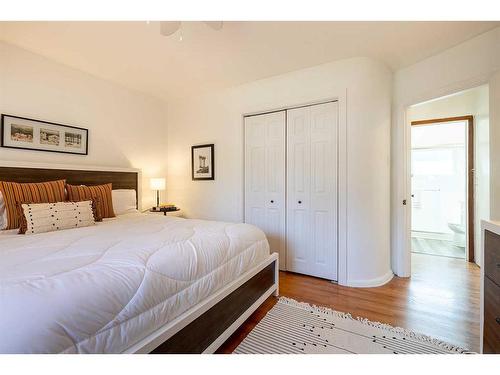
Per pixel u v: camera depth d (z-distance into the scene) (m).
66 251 1.26
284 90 2.82
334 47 2.24
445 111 3.43
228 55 2.39
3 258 1.15
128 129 3.28
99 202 2.44
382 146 2.53
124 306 0.93
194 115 3.58
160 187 3.38
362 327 1.74
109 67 2.67
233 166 3.22
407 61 2.50
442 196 4.89
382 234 2.54
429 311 1.96
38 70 2.43
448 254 3.61
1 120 2.20
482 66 2.02
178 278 1.20
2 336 0.65
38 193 2.08
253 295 1.81
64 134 2.62
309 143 2.74
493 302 1.19
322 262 2.68
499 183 1.85
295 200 2.84
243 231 1.89
